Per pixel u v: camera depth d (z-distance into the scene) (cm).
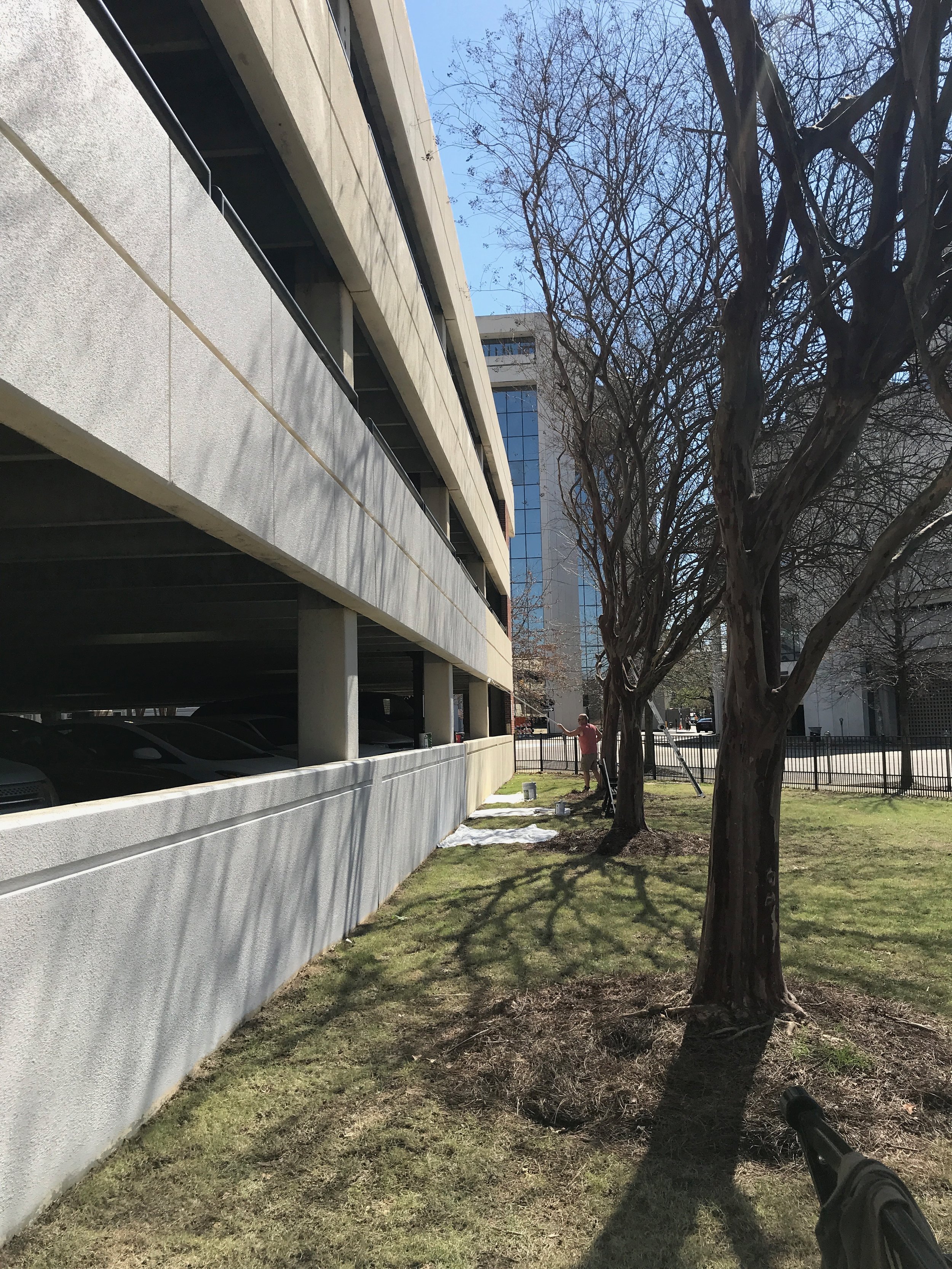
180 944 421
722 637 1666
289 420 593
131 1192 328
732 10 436
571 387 1052
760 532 494
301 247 761
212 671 1437
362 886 759
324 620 761
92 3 375
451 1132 376
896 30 400
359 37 857
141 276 391
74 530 627
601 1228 306
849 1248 168
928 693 2670
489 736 2422
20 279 300
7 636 926
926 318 440
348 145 739
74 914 330
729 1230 304
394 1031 490
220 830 473
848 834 1315
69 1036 326
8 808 496
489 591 2605
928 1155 350
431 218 1192
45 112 314
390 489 903
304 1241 298
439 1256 290
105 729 859
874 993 540
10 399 304
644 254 889
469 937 695
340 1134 373
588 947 659
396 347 945
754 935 492
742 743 498
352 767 729
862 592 454
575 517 1307
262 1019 509
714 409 866
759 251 478
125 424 373
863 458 793
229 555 714
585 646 4581
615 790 1642
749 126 455
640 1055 445
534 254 943
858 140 590
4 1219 288
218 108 640
